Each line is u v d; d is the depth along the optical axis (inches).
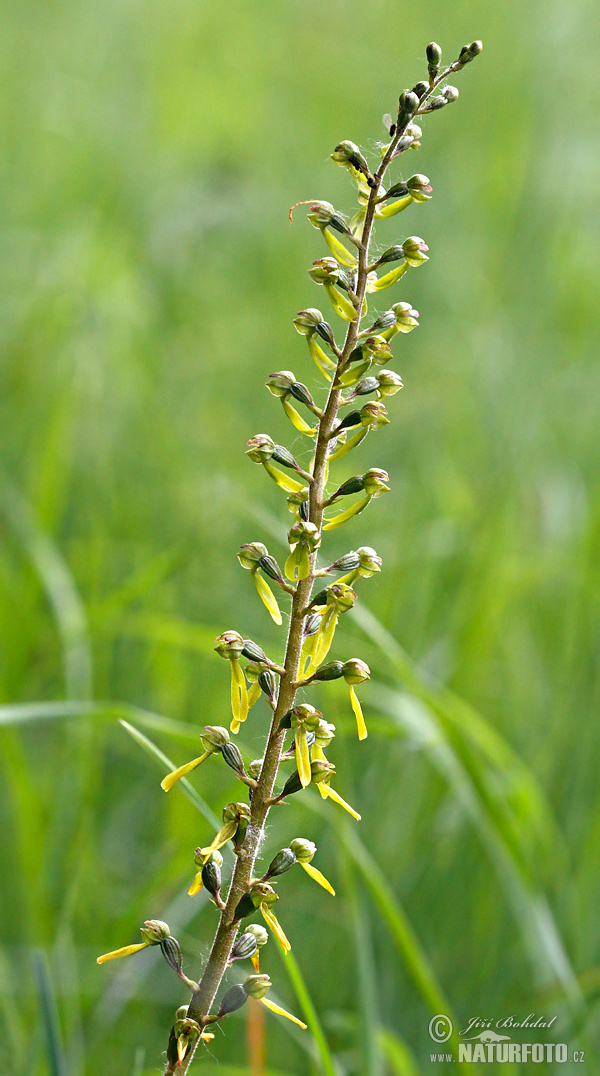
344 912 204.2
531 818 205.3
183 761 224.8
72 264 335.0
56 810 206.1
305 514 78.5
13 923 208.5
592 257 364.5
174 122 427.2
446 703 207.2
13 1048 163.2
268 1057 186.1
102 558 264.2
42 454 269.9
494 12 427.5
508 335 340.5
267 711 235.8
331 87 456.4
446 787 225.9
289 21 484.1
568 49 406.0
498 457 307.9
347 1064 185.3
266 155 417.4
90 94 432.5
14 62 424.5
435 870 216.7
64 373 307.1
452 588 266.1
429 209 380.2
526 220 366.3
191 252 375.9
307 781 74.7
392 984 199.8
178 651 245.3
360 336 79.6
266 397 334.6
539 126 388.8
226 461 305.0
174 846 202.5
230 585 275.7
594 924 208.7
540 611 280.7
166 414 317.1
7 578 241.0
